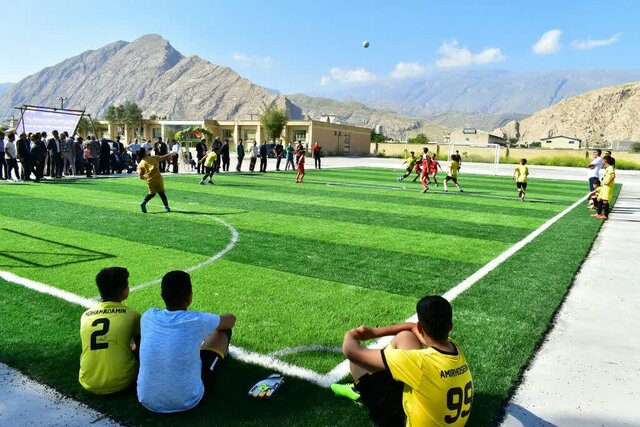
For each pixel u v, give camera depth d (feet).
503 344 15.74
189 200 49.16
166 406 11.07
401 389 10.30
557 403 12.34
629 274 25.02
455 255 28.22
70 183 61.57
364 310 18.45
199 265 24.09
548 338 16.51
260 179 77.92
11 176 67.87
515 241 33.01
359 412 11.51
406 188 71.31
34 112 73.51
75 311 17.31
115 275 12.42
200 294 19.70
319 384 12.78
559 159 196.75
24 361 13.55
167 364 11.00
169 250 27.07
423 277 23.27
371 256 27.30
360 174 99.86
